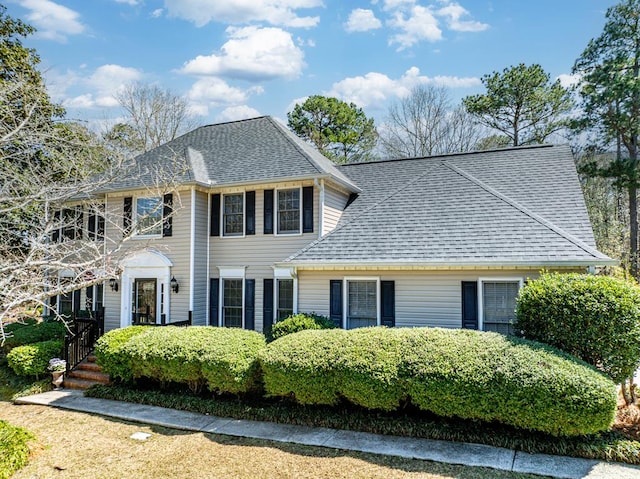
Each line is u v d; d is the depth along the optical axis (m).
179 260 14.88
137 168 16.28
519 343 7.76
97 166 13.45
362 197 15.82
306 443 7.60
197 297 14.83
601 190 30.34
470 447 7.21
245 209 14.93
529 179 13.68
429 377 7.52
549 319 8.09
